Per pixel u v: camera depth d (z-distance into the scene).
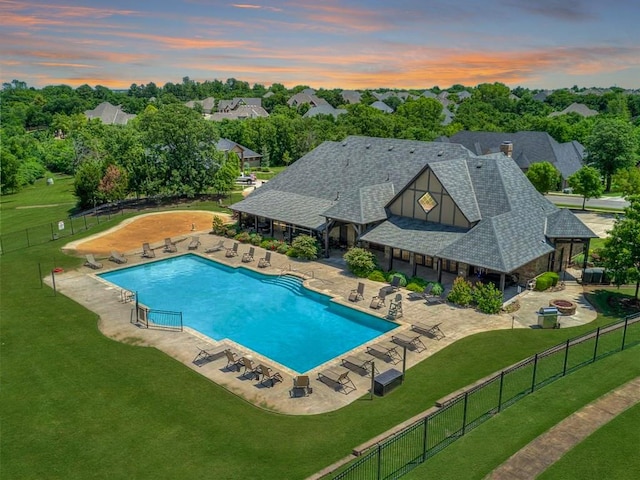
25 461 22.19
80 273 47.00
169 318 37.75
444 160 50.56
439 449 21.56
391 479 19.78
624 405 23.91
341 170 58.06
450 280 43.47
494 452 20.98
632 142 82.88
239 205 59.22
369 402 26.25
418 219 46.91
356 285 43.31
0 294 41.81
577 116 151.50
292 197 57.81
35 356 31.67
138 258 51.00
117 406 26.25
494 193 45.22
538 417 23.28
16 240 58.62
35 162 126.06
